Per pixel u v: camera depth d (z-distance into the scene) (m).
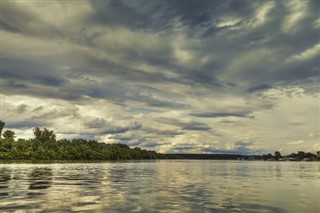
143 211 16.72
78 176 43.78
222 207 18.19
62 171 57.41
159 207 17.95
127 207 17.80
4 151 145.62
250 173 58.12
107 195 22.77
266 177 45.97
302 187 30.23
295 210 17.31
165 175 49.19
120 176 45.41
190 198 21.80
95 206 17.97
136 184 32.34
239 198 22.00
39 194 22.92
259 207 18.23
